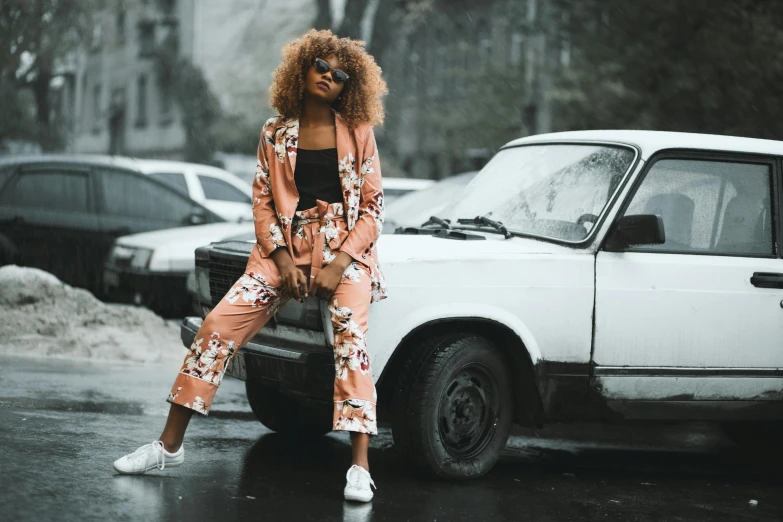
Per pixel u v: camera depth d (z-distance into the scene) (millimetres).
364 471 4812
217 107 44406
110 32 46625
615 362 5621
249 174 23500
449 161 34406
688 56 14570
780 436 7148
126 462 4895
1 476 4672
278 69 4938
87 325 8961
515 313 5410
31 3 34812
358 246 4859
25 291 9039
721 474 6367
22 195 12031
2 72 35375
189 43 45031
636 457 6789
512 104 29312
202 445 5863
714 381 5832
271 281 4844
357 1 39562
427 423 5219
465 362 5309
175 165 14531
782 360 5973
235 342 4855
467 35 35094
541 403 5547
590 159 6059
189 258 10977
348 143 4898
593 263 5598
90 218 12133
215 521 4301
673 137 6043
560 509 5039
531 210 6023
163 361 8664
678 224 5898
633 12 15312
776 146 6297
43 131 36844
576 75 18203
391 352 5137
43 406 6422
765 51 13773
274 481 5105
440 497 5059
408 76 38062
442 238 5840
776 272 5977
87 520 4156
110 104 48094
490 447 5484
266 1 45688
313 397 5160
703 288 5801
